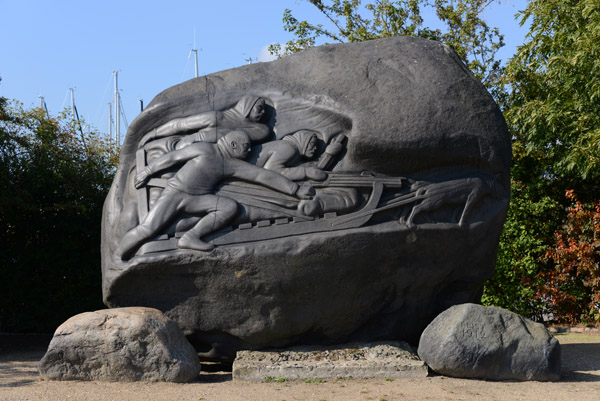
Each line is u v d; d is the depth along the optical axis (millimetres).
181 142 6637
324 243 6090
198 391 5293
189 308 6270
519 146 12070
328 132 6543
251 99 6684
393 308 6629
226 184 6391
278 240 6117
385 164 6469
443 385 5535
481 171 6785
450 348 5777
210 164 6363
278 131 6637
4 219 11109
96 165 12281
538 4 11773
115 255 6281
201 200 6250
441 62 6926
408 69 6797
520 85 12367
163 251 6109
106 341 5672
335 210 6266
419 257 6465
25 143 11148
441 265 6609
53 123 12383
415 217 6410
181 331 6039
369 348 6332
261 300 6172
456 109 6621
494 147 6703
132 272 6102
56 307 11258
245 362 6031
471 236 6609
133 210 6375
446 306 7016
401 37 7203
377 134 6352
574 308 11500
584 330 10945
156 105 6809
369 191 6406
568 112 10891
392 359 6113
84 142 12930
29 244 11367
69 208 11023
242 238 6148
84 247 11406
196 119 6680
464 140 6578
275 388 5445
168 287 6219
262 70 7012
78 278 11250
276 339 6355
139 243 6195
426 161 6531
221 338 6383
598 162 10320
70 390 5293
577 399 5047
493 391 5336
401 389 5359
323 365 5965
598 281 10609
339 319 6418
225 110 6766
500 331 5883
